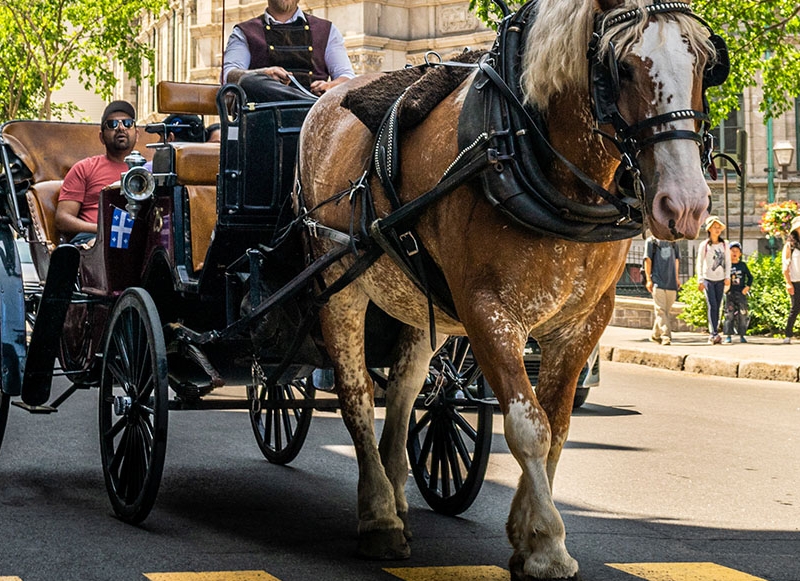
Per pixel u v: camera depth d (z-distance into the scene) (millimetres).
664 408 11383
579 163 4375
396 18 35531
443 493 6500
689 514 6414
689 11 4090
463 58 5344
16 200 7867
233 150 6051
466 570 5055
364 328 5902
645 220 4035
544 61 4309
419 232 4906
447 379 6434
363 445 5520
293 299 5895
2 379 7043
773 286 20328
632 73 4012
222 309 6805
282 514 6266
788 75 19781
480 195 4543
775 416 10859
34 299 8328
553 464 4859
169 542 5531
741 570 5113
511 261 4465
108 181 8367
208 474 7453
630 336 19859
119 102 8414
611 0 4129
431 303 4938
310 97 6656
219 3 39344
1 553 5242
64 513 6168
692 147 3951
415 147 4961
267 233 6164
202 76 39750
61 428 9141
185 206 6430
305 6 36219
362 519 5348
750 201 32938
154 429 5797
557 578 4375
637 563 5230
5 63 35500
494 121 4504
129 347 6234
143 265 6992
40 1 34531
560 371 4871
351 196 5316
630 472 7703
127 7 35156
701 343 18406
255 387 6766
